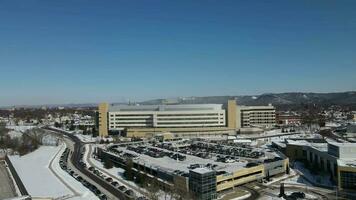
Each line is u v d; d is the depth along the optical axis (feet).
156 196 419.95
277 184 501.15
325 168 564.30
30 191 441.68
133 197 421.18
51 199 408.05
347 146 513.04
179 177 457.68
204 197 419.74
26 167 609.01
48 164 649.61
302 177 540.52
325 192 458.09
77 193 434.71
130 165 540.93
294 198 426.92
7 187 504.84
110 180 524.52
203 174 419.74
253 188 478.59
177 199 419.33
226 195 446.60
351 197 434.71
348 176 460.96
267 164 531.09
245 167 524.93
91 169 614.75
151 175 535.19
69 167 645.10
